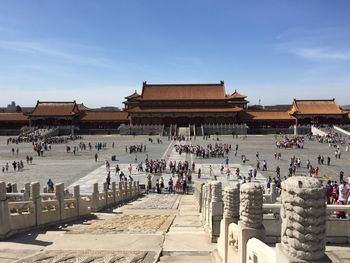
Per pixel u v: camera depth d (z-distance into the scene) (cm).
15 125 18300
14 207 2003
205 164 8481
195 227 2300
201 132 15962
